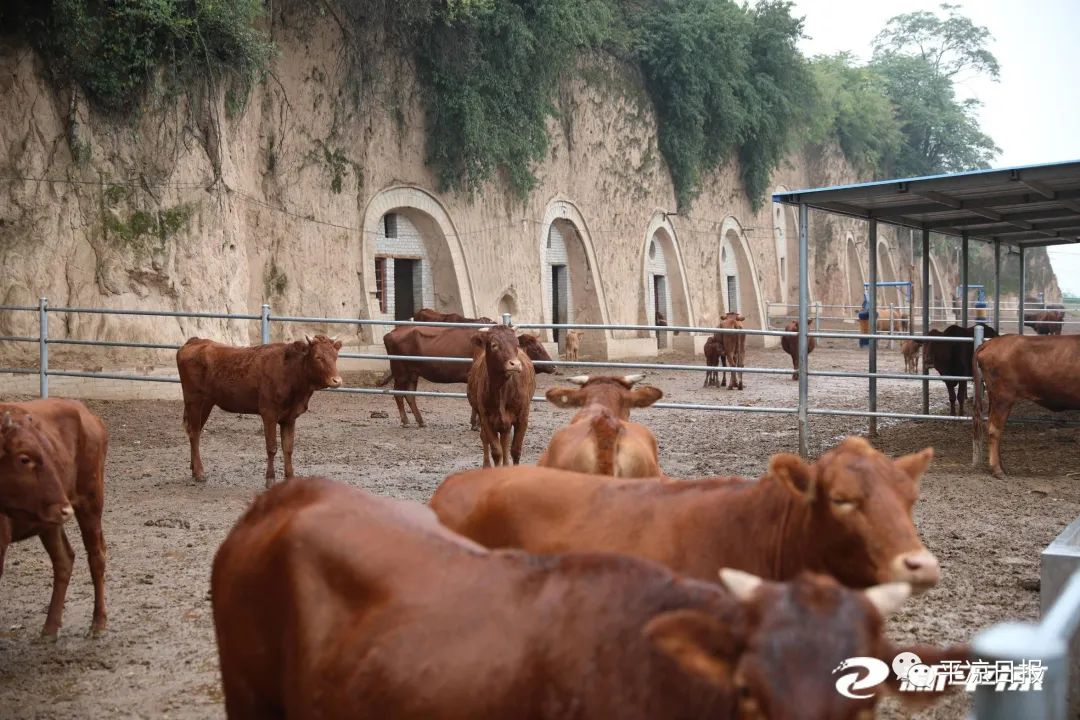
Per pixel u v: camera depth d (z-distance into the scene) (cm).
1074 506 938
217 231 1906
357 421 1573
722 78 3653
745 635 222
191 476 1116
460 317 1756
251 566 321
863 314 4038
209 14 1791
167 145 1827
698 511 399
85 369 1692
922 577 328
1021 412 1647
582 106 3108
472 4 2352
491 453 1139
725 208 4084
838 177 5256
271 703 323
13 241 1667
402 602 282
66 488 588
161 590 703
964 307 1873
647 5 3472
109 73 1723
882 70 6744
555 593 269
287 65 2134
